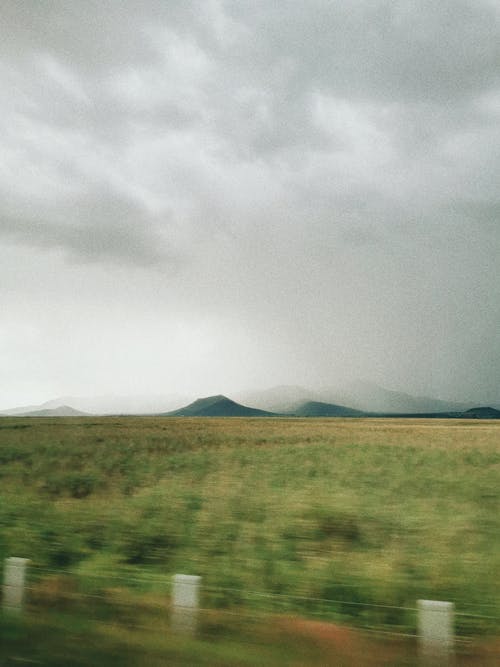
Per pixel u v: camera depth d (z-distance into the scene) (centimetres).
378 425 8200
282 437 4872
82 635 662
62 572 998
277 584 943
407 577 945
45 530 1278
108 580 955
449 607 629
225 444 4147
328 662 604
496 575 944
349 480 2078
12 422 8012
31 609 779
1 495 1788
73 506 1617
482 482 1995
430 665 609
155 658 596
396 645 667
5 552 1124
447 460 2839
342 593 888
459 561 1020
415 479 2086
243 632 703
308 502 1538
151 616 772
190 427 6625
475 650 666
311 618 784
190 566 1051
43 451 3425
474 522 1341
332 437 4916
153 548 1200
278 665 588
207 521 1372
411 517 1376
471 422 11162
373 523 1348
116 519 1391
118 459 2959
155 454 3334
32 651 611
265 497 1688
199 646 635
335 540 1240
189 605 709
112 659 591
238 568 1033
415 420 12256
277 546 1152
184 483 2106
